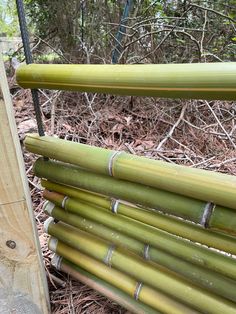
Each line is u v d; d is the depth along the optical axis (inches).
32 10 95.8
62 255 34.8
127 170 25.1
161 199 24.8
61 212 33.2
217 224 22.7
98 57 80.6
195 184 22.4
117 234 29.8
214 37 89.7
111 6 93.3
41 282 28.4
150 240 27.4
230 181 21.5
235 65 18.0
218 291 25.0
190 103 69.8
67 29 91.6
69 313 33.5
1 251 25.9
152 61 81.7
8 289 27.6
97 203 29.8
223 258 24.2
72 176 29.4
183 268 26.3
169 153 60.6
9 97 26.3
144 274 29.1
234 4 92.5
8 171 23.0
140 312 31.2
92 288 34.6
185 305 28.4
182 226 25.5
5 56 93.7
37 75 26.2
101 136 66.4
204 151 63.5
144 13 86.6
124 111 74.9
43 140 29.9
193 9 90.1
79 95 73.5
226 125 70.7
